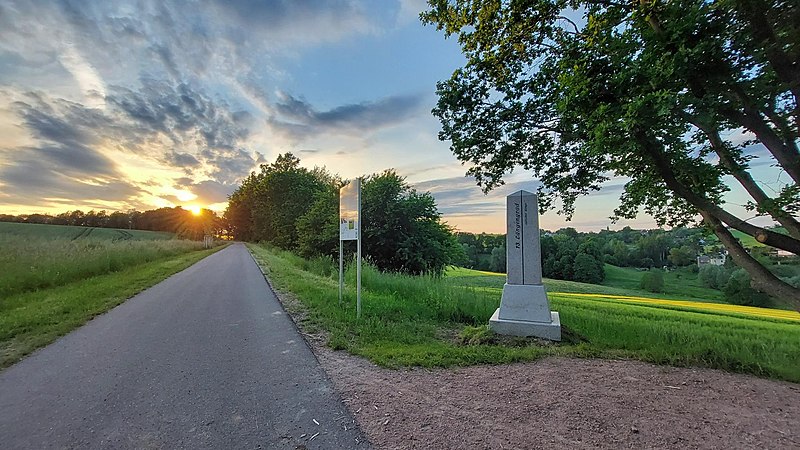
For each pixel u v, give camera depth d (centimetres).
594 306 1136
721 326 860
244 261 2358
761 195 631
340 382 416
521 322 623
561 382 424
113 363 480
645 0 572
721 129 668
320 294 949
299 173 5097
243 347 550
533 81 880
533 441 293
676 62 500
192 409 350
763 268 634
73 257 1395
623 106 544
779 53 500
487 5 783
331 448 284
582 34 715
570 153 943
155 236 4456
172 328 662
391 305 813
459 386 407
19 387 404
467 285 1138
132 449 284
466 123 970
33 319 688
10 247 1386
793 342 666
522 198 661
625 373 459
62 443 293
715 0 493
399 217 2000
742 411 358
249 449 283
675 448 288
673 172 680
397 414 339
